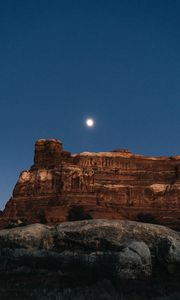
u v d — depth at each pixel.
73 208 165.25
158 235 37.91
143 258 32.59
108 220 40.81
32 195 196.00
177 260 34.94
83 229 38.97
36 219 173.12
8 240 39.62
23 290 24.78
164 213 192.25
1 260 35.62
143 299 23.92
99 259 31.97
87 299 22.52
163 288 27.94
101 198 193.00
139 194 199.50
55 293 23.52
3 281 28.50
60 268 33.25
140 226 38.84
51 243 39.62
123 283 28.17
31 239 39.47
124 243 37.28
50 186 196.50
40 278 29.67
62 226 40.94
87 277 29.20
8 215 188.75
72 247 38.69
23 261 34.81
